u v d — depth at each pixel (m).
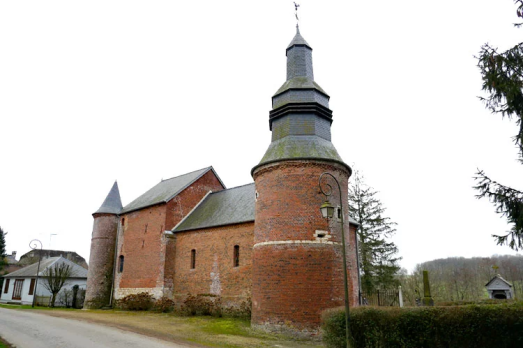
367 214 41.19
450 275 58.44
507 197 11.60
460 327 11.76
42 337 15.56
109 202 36.34
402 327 12.25
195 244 27.78
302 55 21.98
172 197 30.48
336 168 19.20
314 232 17.80
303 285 17.11
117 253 34.41
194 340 15.63
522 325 11.50
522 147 11.71
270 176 19.17
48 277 37.59
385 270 38.81
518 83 11.30
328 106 21.52
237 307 23.52
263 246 18.50
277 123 20.94
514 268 55.00
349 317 12.51
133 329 18.28
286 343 15.68
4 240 56.22
